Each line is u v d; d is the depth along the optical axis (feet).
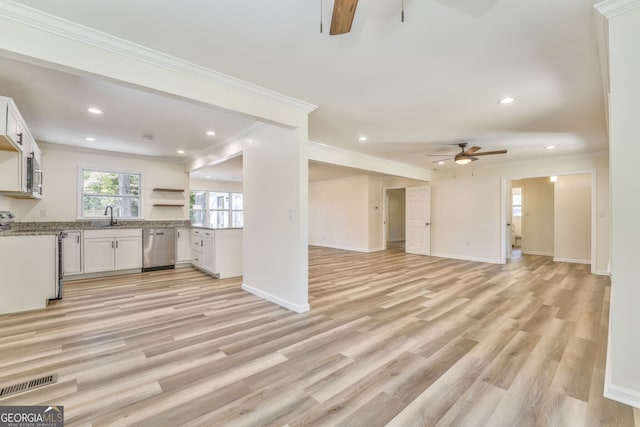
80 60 6.53
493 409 5.50
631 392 5.55
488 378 6.54
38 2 5.66
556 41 6.84
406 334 8.87
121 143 16.02
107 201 18.60
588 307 11.42
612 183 5.65
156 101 10.23
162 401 5.71
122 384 6.25
